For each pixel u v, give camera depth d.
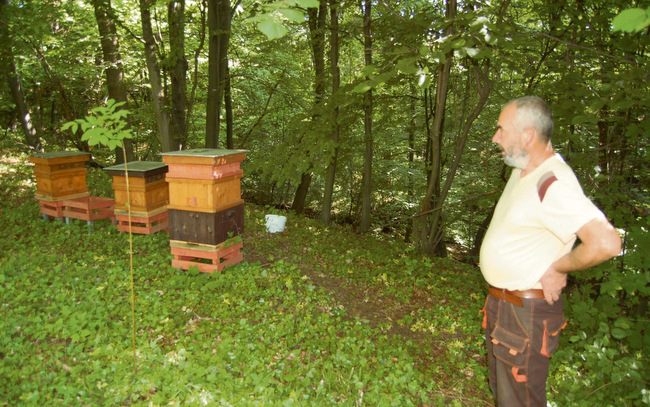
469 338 4.32
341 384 3.33
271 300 4.57
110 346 3.30
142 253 5.49
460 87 7.63
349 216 13.77
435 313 4.88
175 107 8.99
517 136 2.16
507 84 7.95
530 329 2.19
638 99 3.98
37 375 2.89
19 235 5.73
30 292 4.09
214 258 4.86
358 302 5.00
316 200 14.55
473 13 4.28
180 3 8.59
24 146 11.87
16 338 3.27
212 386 3.01
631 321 3.69
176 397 2.88
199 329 3.75
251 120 13.77
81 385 2.85
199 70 12.94
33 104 13.22
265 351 3.61
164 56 9.16
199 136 13.47
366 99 8.00
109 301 4.04
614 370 3.24
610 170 5.62
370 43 7.81
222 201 4.90
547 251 2.12
